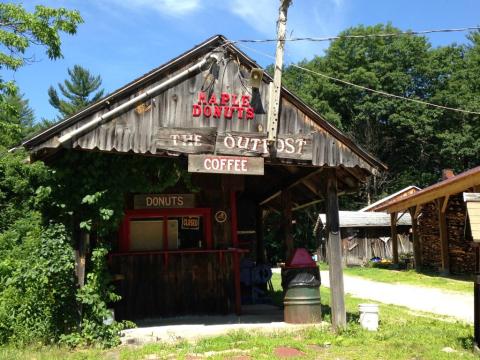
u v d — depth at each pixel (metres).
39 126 43.06
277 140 9.59
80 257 8.95
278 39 9.70
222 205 12.23
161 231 11.95
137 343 9.07
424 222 27.17
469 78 49.03
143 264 11.52
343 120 51.94
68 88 49.03
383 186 52.25
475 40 53.75
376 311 10.08
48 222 8.88
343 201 52.66
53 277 8.72
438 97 47.31
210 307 11.70
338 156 9.85
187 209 12.02
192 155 9.09
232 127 9.48
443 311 13.41
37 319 8.73
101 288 9.00
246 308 13.29
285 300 10.65
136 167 9.41
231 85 9.60
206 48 9.50
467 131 45.97
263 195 16.52
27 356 7.74
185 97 9.29
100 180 9.07
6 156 18.11
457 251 22.55
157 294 11.46
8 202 18.05
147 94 8.98
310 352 8.15
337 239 10.19
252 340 8.95
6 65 13.48
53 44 13.88
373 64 50.09
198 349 8.35
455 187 20.89
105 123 8.70
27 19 13.46
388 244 35.03
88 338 8.67
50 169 8.81
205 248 12.02
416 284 20.33
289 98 9.77
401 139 50.84
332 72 50.81
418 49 50.31
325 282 23.02
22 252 12.71
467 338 9.16
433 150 49.59
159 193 11.95
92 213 9.04
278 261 35.91
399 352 8.16
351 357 7.89
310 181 12.00
